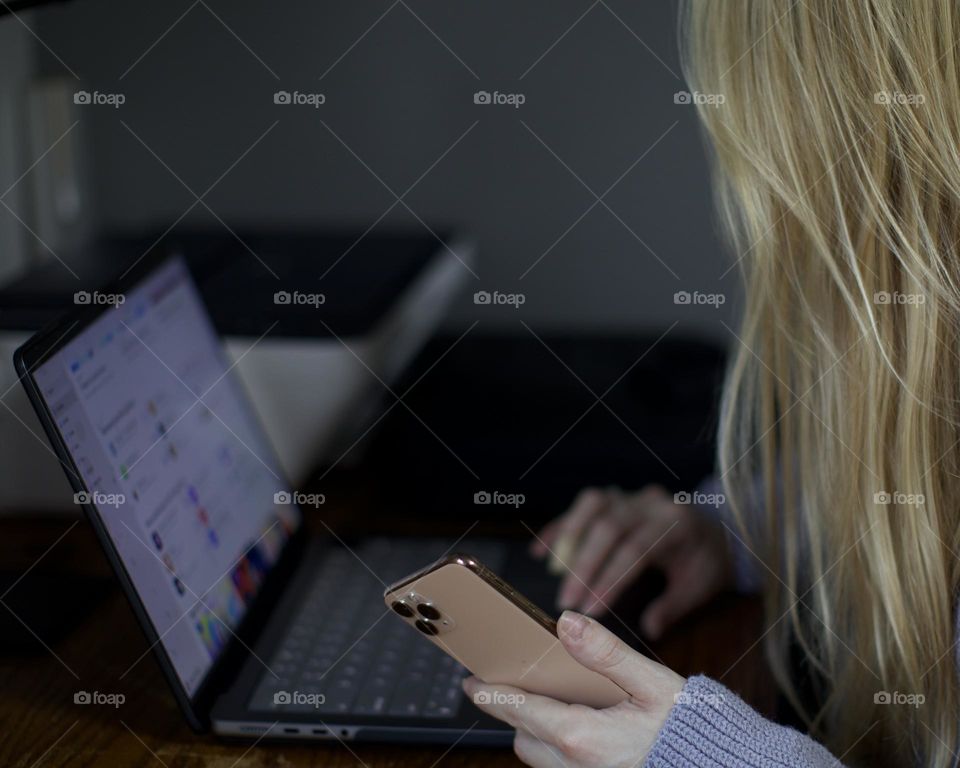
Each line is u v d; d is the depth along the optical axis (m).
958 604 0.85
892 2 0.80
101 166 1.67
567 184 1.67
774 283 0.92
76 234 1.46
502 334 1.55
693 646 0.96
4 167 1.32
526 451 1.19
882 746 0.92
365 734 0.80
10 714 0.84
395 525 1.17
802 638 0.95
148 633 0.77
